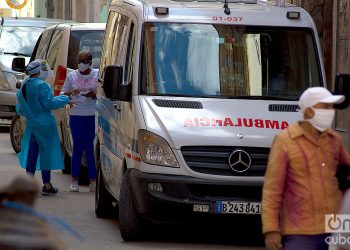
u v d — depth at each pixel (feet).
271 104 79.30
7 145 155.53
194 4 84.84
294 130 50.75
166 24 81.92
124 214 77.51
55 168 102.99
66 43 119.85
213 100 78.89
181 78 80.12
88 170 106.93
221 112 77.36
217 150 75.00
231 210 74.49
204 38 81.66
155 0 85.71
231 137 75.15
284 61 82.07
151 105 77.46
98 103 95.30
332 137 50.98
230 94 80.12
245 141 75.15
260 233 82.43
